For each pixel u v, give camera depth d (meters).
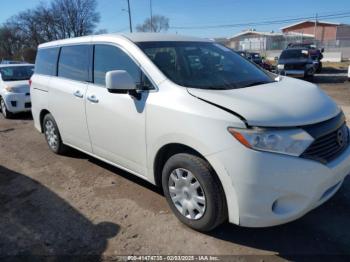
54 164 5.01
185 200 3.12
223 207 2.85
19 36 63.91
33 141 6.38
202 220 2.98
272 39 57.06
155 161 3.31
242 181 2.60
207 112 2.76
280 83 3.57
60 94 4.64
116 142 3.76
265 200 2.59
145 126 3.28
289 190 2.58
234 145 2.60
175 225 3.25
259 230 3.14
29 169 4.87
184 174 3.08
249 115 2.62
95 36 4.17
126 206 3.65
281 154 2.54
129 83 3.25
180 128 2.91
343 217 3.31
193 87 3.15
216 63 3.77
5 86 8.64
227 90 3.11
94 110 3.96
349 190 3.84
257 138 2.54
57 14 60.06
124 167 3.84
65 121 4.70
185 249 2.90
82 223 3.36
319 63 22.00
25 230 3.27
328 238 3.00
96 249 2.95
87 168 4.79
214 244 2.96
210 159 2.73
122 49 3.67
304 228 3.15
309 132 2.63
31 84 5.55
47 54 5.23
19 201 3.88
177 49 3.70
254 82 3.49
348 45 48.66
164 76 3.25
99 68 3.99
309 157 2.59
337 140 2.85
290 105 2.84
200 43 4.08
